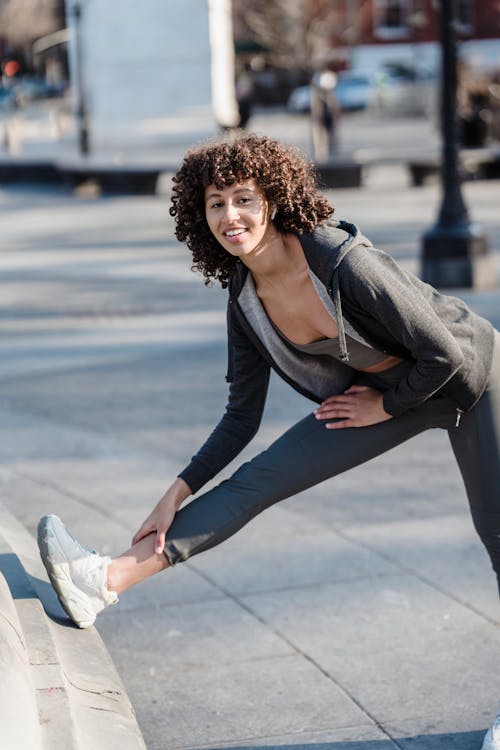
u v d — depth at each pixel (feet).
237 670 13.80
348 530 18.42
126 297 41.63
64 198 81.41
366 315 10.73
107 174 81.71
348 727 12.40
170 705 13.03
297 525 18.72
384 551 17.43
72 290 43.62
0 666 9.39
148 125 101.04
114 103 101.81
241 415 12.14
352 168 77.56
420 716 12.57
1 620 10.44
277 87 185.88
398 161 78.54
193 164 10.82
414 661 13.85
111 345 33.58
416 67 182.29
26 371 30.60
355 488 20.63
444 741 12.02
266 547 17.75
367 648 14.24
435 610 15.24
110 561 11.87
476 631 14.57
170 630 14.96
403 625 14.84
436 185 79.36
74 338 34.78
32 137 141.18
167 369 30.35
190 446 23.44
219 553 17.57
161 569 11.82
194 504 11.59
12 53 231.91
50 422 25.52
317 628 14.85
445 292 39.58
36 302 41.32
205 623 15.14
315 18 135.64
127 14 99.91
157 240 57.31
